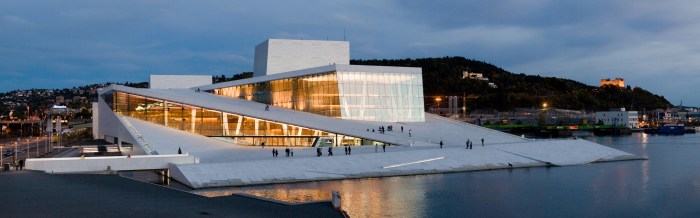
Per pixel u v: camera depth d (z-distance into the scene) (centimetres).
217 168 4631
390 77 7981
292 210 2930
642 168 5791
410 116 8119
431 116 8819
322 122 6875
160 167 4816
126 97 6825
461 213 3453
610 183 4669
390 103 7950
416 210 3541
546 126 16000
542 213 3491
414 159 5453
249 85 8481
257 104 7988
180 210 2938
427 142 6538
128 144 6231
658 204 3788
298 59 9094
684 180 4853
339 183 4644
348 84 7638
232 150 5897
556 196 4062
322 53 9188
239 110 6712
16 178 4216
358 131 6600
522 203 3794
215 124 6625
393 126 7406
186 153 5303
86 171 4647
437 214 3422
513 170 5550
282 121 6538
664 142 11706
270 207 3009
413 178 4953
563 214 3469
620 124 17962
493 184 4594
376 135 6512
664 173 5344
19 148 9912
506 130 15588
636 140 12738
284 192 4169
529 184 4616
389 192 4191
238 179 4534
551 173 5328
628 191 4281
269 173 4719
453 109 18312
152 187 3784
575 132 16162
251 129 6612
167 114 6631
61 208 2995
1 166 5450
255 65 9831
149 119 6694
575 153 6450
